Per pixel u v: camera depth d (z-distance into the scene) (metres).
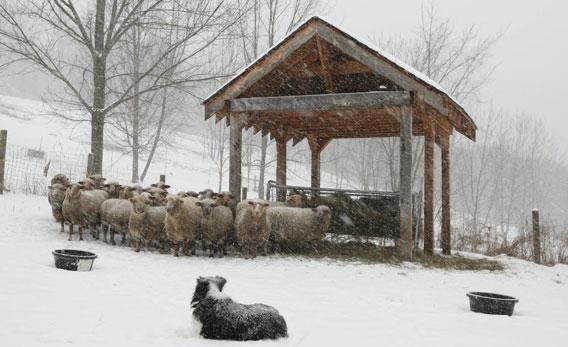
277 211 11.23
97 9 16.36
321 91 12.97
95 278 6.85
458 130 13.34
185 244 10.30
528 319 6.64
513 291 9.15
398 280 9.03
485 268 11.71
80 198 10.61
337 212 12.60
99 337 4.22
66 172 22.62
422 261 11.38
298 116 14.02
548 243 16.39
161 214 10.46
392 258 11.22
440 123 12.70
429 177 12.95
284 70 12.27
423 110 11.48
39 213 13.17
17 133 29.91
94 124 16.03
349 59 11.95
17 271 6.66
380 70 10.94
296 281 8.25
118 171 28.59
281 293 7.16
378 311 6.36
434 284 8.99
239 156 12.23
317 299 6.90
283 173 16.06
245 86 11.98
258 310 4.67
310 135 17.14
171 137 44.72
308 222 11.15
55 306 5.14
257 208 10.12
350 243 12.71
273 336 4.59
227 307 4.55
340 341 4.73
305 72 12.49
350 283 8.42
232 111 12.23
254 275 8.53
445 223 13.55
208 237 10.23
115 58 27.66
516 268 12.44
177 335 4.50
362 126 15.41
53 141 30.88
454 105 11.34
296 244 11.96
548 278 11.48
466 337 5.28
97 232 11.37
